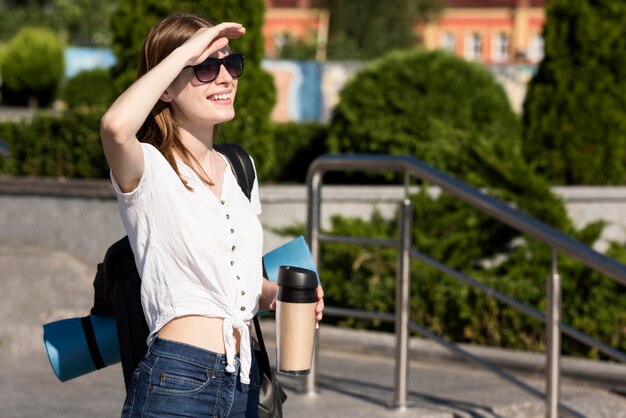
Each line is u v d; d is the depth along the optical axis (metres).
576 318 8.01
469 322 8.19
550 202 9.49
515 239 9.57
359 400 6.61
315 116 29.86
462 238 9.07
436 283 8.44
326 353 8.18
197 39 3.50
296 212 9.85
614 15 11.44
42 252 9.56
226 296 3.58
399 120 11.89
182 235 3.53
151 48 3.71
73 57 37.59
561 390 7.25
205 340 3.56
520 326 8.03
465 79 12.20
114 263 3.69
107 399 6.61
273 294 3.84
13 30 54.38
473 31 62.06
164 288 3.55
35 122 10.45
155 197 3.51
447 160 11.56
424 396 6.86
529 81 11.90
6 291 8.70
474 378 7.49
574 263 8.32
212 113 3.63
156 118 3.64
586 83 11.49
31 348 7.95
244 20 10.20
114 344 3.81
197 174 3.62
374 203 10.03
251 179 3.86
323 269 8.91
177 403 3.52
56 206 9.78
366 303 8.61
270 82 10.44
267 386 3.80
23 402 6.48
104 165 10.09
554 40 11.62
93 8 55.44
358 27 50.88
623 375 7.21
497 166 9.66
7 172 10.52
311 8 54.97
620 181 11.52
